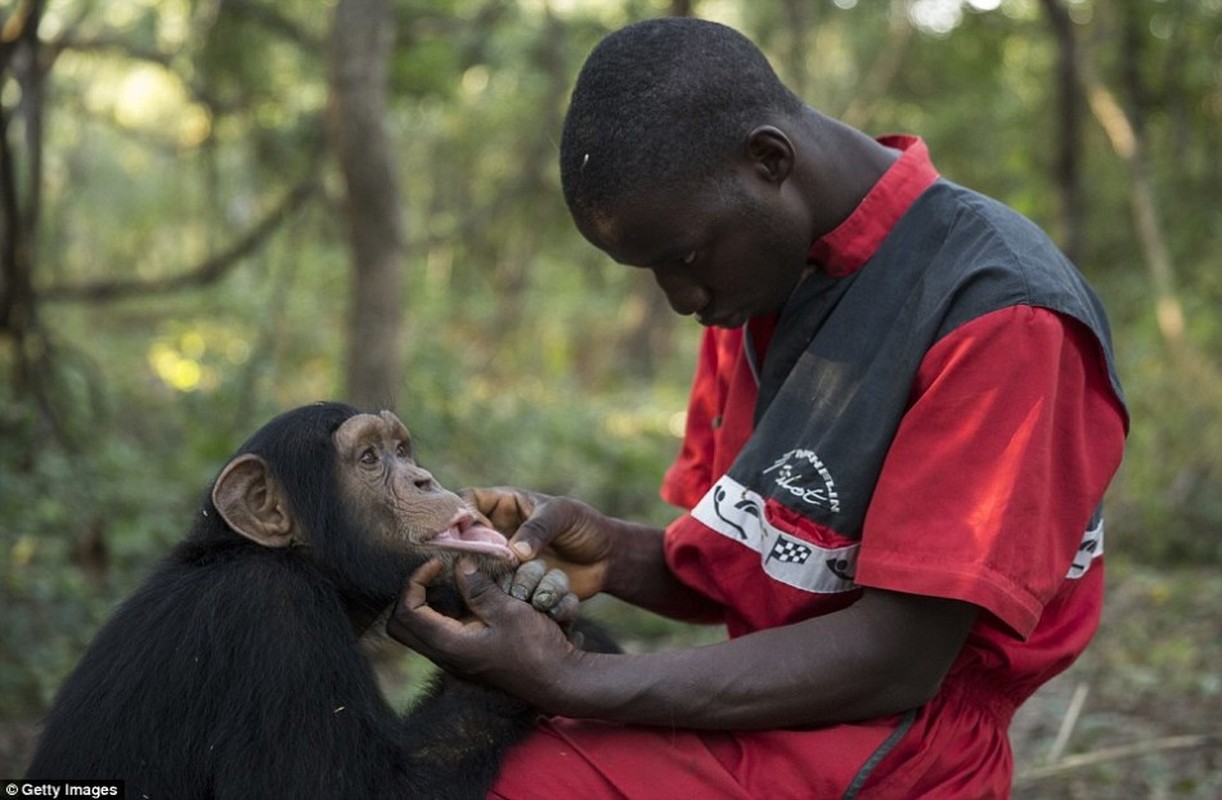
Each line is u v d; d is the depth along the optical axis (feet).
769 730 10.16
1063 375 9.96
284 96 45.98
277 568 10.58
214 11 42.14
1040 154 52.08
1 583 23.26
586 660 10.06
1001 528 9.53
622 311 81.56
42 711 21.56
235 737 9.85
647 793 10.07
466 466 38.70
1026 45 54.90
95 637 10.88
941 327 10.04
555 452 41.37
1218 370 36.83
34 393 30.04
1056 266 10.26
